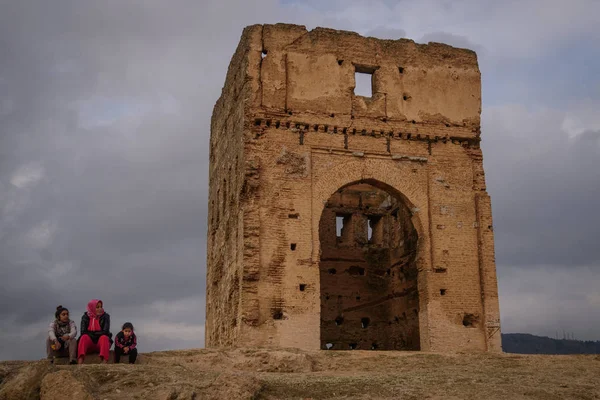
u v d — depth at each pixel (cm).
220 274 3912
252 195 3338
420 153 3622
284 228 3344
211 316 4138
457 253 3538
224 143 4028
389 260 4416
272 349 2869
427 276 3469
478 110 3753
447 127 3678
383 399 2111
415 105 3666
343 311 4409
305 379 2316
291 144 3453
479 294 3509
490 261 3544
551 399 2156
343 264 4481
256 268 3256
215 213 4238
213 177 4403
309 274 3322
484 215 3597
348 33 3659
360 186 4628
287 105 3491
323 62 3584
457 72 3769
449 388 2247
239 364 2702
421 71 3716
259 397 2066
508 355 2941
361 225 4569
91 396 1958
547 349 6944
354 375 2478
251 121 3431
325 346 4347
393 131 3597
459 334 3434
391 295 4322
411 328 4028
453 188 3619
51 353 2344
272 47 3541
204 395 2003
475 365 2734
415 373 2509
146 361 2555
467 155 3678
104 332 2380
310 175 3441
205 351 2766
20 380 2023
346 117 3553
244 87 3494
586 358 2789
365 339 4391
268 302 3247
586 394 2208
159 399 1961
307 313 3275
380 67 3669
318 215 3403
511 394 2186
